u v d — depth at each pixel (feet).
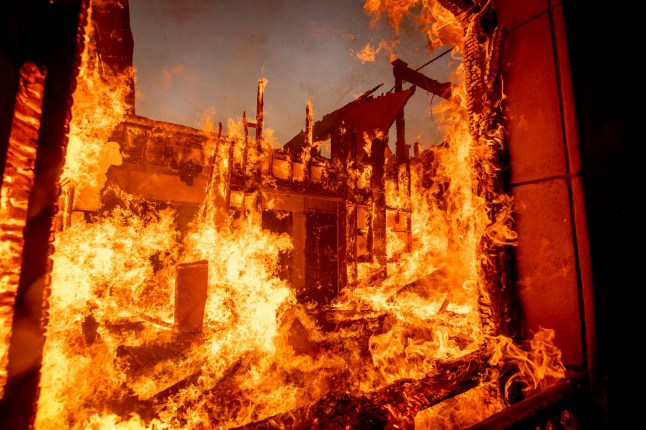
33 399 4.09
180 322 17.97
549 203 8.54
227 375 14.34
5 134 3.77
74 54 4.65
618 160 9.20
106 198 23.85
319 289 33.24
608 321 7.91
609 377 7.61
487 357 9.27
